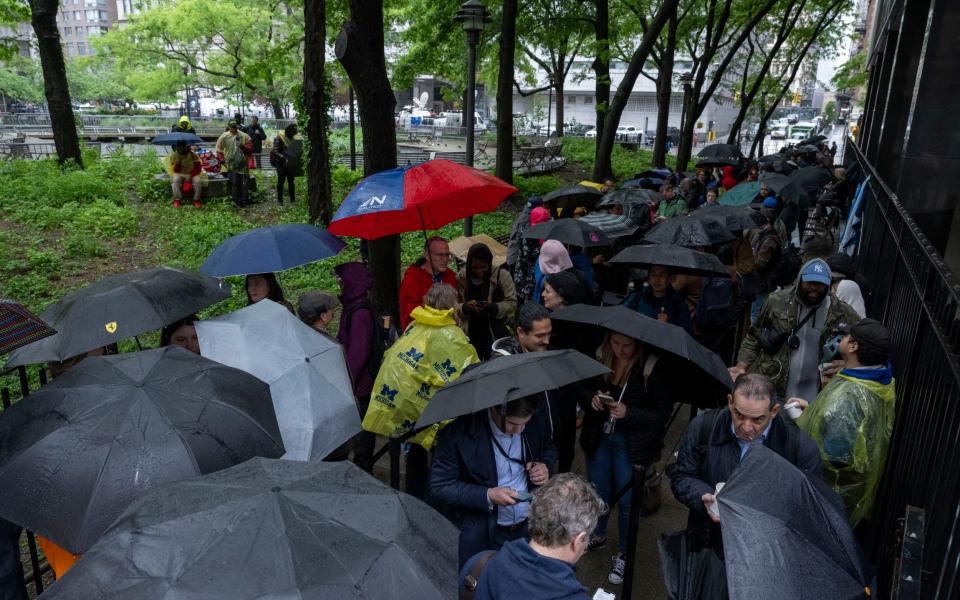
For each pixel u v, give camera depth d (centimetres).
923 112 1020
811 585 252
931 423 339
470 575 279
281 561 202
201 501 227
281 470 254
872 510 425
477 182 569
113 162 2098
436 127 4425
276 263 564
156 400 299
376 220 646
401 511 243
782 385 525
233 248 574
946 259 944
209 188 1825
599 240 760
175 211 1730
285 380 418
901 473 385
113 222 1531
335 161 2697
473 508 355
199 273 516
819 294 510
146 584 196
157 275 478
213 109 7875
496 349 439
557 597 239
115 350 539
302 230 605
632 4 2594
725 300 622
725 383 400
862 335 382
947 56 989
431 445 438
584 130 6388
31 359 413
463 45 2428
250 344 433
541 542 253
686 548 339
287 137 1864
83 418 287
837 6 2966
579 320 439
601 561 485
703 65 2608
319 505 229
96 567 206
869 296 666
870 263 862
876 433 374
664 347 401
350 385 452
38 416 296
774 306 530
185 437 286
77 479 268
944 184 1023
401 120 6166
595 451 459
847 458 374
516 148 2938
